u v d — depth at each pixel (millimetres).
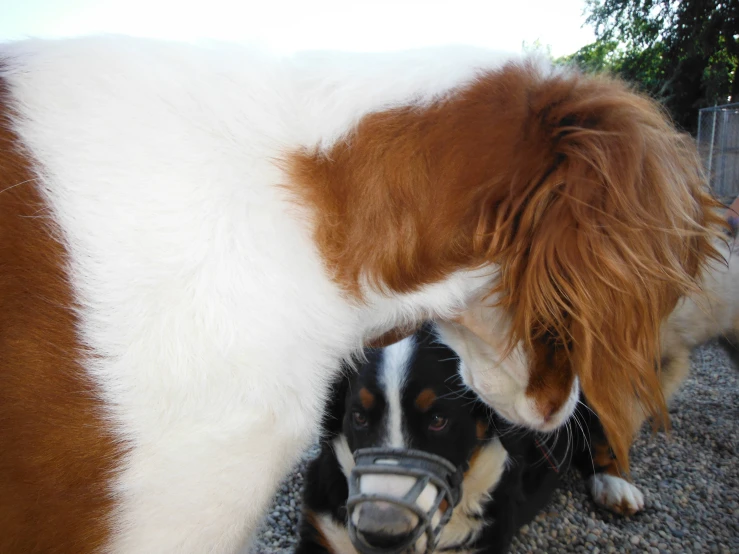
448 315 1280
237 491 1081
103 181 1024
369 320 1258
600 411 1219
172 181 1043
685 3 15805
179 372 1018
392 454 2023
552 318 1243
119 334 1002
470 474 2289
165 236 1025
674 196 1240
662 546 2803
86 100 1058
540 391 1371
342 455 2312
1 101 1044
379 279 1170
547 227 1177
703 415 4055
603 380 1213
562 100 1234
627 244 1175
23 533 1042
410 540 1871
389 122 1163
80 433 1003
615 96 1254
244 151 1101
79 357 997
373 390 2072
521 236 1187
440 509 2105
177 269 1025
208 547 1098
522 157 1178
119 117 1055
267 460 1107
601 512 3064
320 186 1137
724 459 3543
